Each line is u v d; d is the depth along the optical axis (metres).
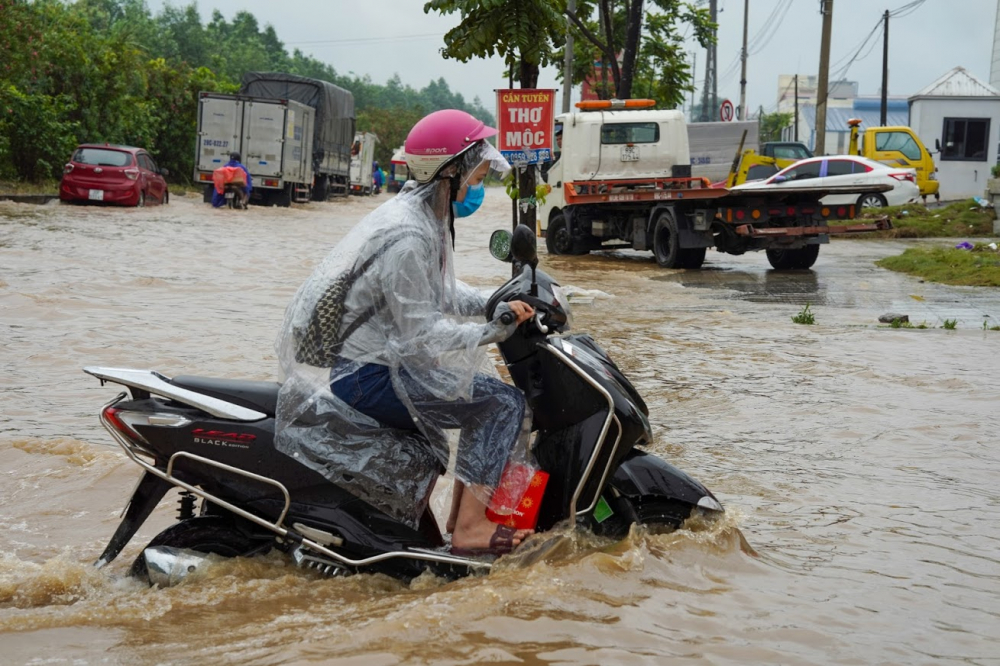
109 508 4.88
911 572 4.05
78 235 18.25
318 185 39.38
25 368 7.65
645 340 9.81
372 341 3.72
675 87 26.78
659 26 26.53
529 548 3.86
